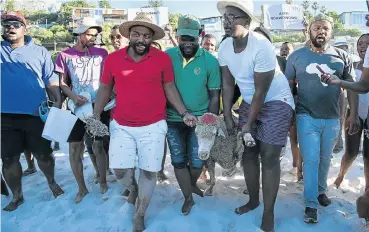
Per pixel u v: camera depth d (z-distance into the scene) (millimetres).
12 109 4078
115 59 3486
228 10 3379
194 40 3664
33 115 4199
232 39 3590
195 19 3693
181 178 3828
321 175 4066
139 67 3402
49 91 4355
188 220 3713
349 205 4129
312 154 3744
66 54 4398
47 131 3873
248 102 3617
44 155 4355
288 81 3912
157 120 3537
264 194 3512
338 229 3639
